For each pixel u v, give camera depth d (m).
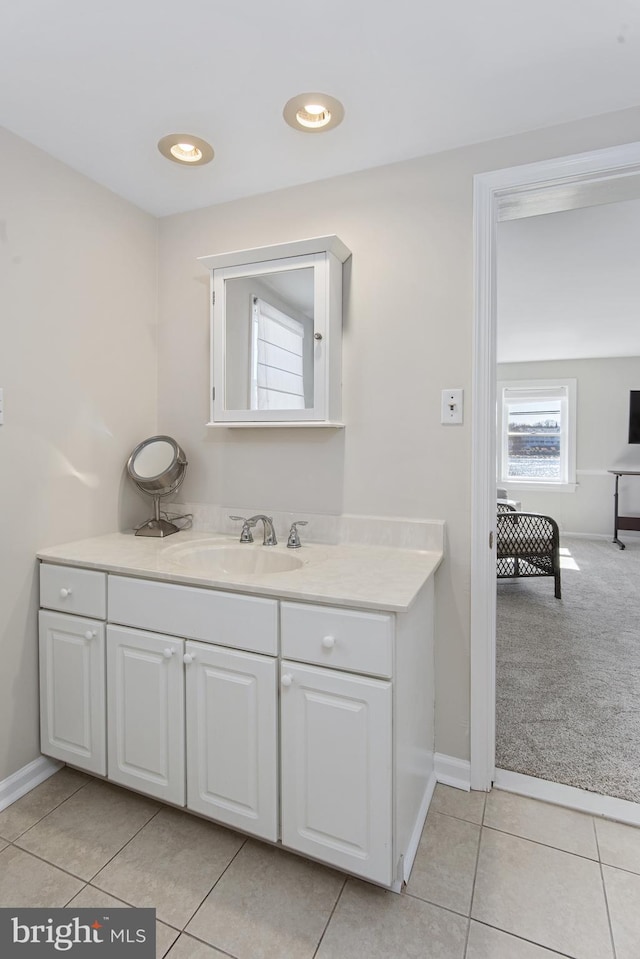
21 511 1.62
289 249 1.71
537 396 6.35
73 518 1.81
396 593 1.22
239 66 1.29
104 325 1.91
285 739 1.27
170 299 2.13
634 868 1.32
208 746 1.38
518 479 6.50
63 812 1.53
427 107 1.43
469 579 1.63
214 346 1.90
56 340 1.72
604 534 6.12
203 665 1.37
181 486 2.12
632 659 2.60
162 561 1.56
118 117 1.49
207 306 2.05
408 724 1.30
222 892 1.25
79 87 1.36
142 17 1.13
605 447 6.09
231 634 1.34
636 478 5.96
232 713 1.34
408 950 1.11
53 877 1.29
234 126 1.53
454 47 1.21
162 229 2.14
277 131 1.55
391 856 1.17
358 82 1.34
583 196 1.59
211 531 2.04
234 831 1.46
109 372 1.94
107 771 1.55
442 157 1.65
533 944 1.12
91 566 1.55
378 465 1.76
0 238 1.53
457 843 1.40
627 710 2.10
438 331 1.66
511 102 1.41
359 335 1.78
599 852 1.37
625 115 1.44
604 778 1.68
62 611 1.63
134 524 2.09
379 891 1.25
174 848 1.39
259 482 1.97
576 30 1.16
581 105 1.42
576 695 2.23
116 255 1.95
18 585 1.62
